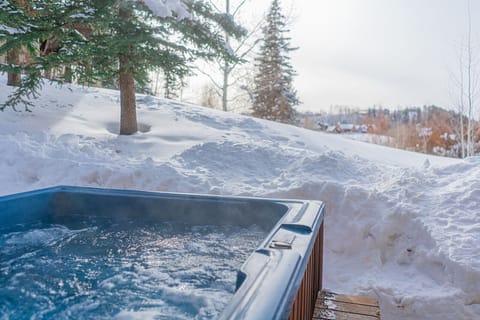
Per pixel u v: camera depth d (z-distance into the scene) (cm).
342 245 352
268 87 2122
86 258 260
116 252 270
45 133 581
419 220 338
